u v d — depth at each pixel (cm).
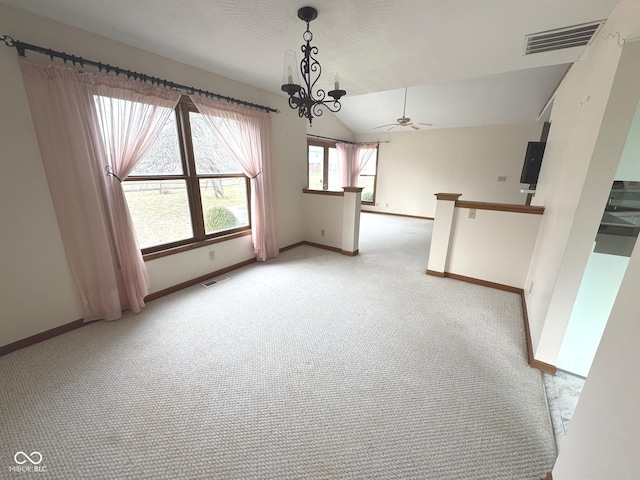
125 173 229
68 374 176
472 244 313
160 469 122
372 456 129
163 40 217
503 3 162
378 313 252
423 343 210
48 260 205
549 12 169
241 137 322
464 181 654
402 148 714
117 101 217
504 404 157
